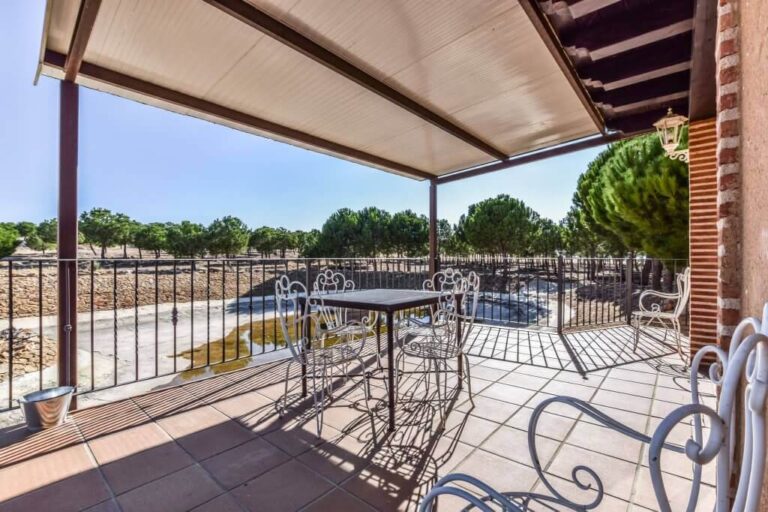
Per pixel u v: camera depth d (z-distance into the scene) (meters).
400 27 2.19
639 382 3.02
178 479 1.80
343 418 2.44
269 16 2.05
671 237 6.52
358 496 1.68
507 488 1.71
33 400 2.26
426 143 4.13
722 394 0.67
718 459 0.71
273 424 2.37
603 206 8.09
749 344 0.66
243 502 1.64
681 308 3.64
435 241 5.55
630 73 2.50
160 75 2.60
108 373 3.50
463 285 3.01
